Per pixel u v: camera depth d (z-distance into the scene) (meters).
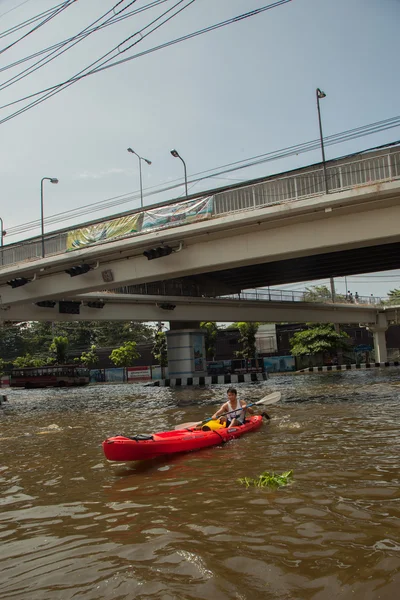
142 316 32.59
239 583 3.73
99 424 13.94
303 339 49.06
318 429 10.76
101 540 4.83
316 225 16.03
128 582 3.86
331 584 3.65
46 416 17.34
